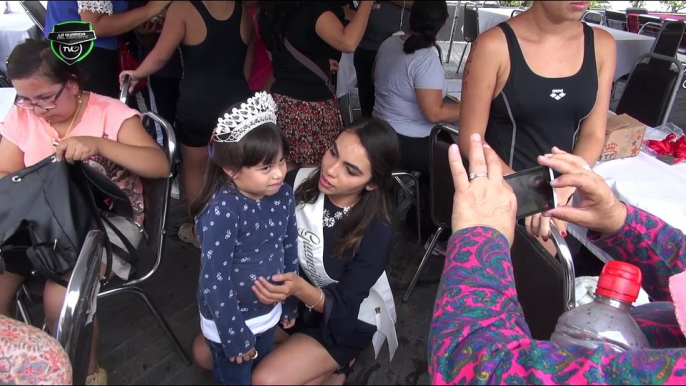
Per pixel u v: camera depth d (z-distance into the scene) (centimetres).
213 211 115
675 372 58
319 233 137
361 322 143
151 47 245
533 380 58
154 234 152
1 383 87
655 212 129
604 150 163
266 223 122
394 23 286
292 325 146
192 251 219
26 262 129
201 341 145
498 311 66
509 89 136
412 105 221
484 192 74
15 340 96
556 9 121
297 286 126
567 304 99
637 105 244
